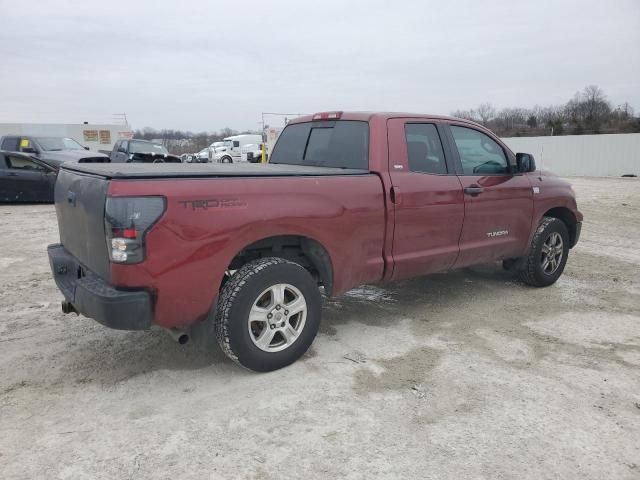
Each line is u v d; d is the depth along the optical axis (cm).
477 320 482
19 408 318
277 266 354
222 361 387
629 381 362
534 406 327
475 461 273
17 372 365
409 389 347
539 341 433
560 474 263
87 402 326
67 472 260
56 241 840
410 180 432
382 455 277
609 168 3073
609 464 272
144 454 275
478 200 486
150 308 311
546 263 583
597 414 319
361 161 429
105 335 434
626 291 583
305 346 379
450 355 402
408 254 439
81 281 327
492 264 700
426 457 276
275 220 348
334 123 469
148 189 303
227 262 331
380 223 412
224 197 328
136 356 394
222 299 344
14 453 274
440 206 453
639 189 1964
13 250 768
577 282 620
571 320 484
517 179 532
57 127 3331
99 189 307
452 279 624
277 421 307
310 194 367
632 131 4681
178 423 304
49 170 1315
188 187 315
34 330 444
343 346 417
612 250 818
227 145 3869
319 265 393
